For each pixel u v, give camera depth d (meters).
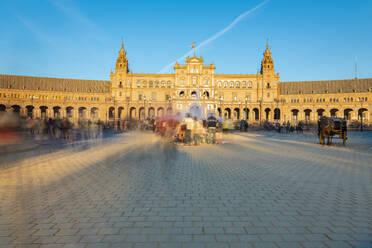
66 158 15.02
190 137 23.55
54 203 7.08
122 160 14.35
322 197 7.75
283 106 110.12
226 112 118.31
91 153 17.20
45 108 103.69
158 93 113.44
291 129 51.41
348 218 6.11
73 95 110.44
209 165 13.00
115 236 5.14
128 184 9.18
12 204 6.88
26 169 11.75
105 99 113.62
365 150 19.80
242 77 115.81
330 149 20.47
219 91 115.69
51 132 28.27
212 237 5.12
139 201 7.33
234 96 115.62
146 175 10.64
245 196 7.84
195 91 108.62
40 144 22.42
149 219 6.03
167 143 23.42
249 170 11.77
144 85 114.50
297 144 24.77
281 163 13.66
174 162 13.81
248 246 4.76
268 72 114.75
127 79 113.94
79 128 52.75
